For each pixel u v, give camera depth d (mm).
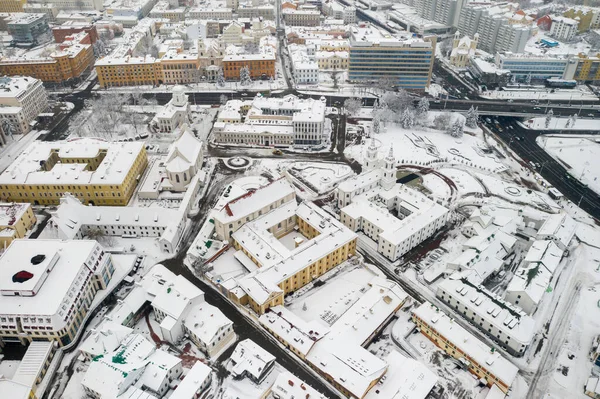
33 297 138250
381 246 178000
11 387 117125
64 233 173250
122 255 172875
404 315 153000
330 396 127312
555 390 130500
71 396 126312
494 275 171375
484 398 128125
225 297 160125
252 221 180500
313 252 165000
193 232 190250
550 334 148125
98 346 131625
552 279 167000
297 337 138625
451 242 185500
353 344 136750
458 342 136000
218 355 138875
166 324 138500
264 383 128875
